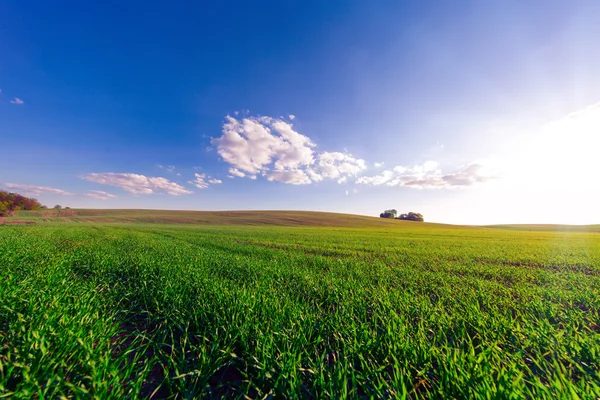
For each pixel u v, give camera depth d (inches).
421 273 341.4
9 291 161.9
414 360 106.7
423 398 88.9
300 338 119.4
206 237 1006.4
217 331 127.0
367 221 3535.9
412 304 187.0
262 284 234.2
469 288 259.0
